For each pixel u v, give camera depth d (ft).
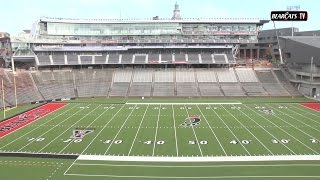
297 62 219.20
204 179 72.49
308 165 80.59
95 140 104.27
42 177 74.74
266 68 232.53
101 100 191.93
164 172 76.89
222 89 210.18
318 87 199.72
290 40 226.38
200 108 162.20
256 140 102.99
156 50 244.01
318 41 217.97
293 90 210.18
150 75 225.35
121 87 212.84
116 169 79.25
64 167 80.94
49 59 228.43
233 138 105.60
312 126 121.70
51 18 267.18
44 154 89.97
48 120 134.92
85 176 75.10
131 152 92.07
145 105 172.76
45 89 199.72
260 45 296.71
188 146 97.30
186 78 221.66
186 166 80.64
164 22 278.46
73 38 273.54
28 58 225.97
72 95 202.39
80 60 233.14
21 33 271.49
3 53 236.22
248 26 289.94
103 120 134.62
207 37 286.66
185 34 282.15
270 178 72.64
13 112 153.17
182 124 126.52
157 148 95.66
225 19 286.46
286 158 85.76
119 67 236.43
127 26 278.05
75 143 100.99
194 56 241.35
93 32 275.59
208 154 89.71
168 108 162.91
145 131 115.75
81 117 141.08
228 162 83.15
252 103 176.96
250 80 219.61
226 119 135.03
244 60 266.98
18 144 99.91
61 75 216.54
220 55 243.19
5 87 181.78
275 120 132.57
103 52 240.73
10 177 74.84
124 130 117.39
